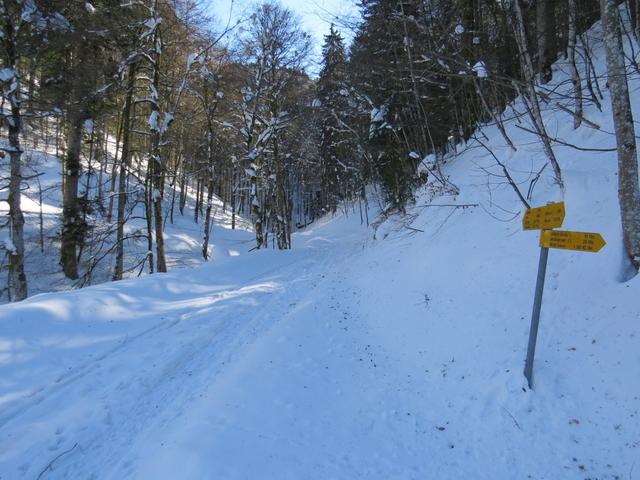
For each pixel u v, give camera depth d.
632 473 3.23
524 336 4.91
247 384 4.98
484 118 13.49
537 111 6.45
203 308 8.45
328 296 8.86
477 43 10.63
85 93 12.66
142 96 18.59
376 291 8.49
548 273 5.47
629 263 4.59
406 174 15.48
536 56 11.62
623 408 3.69
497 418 4.14
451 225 8.94
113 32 12.63
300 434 4.17
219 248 25.42
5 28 10.88
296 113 23.31
